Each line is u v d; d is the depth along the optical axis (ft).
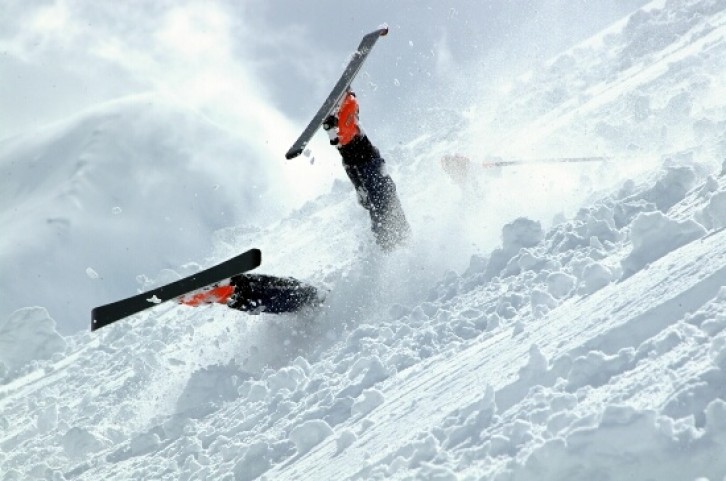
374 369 44.91
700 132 67.62
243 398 56.08
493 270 54.24
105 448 61.00
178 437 55.06
